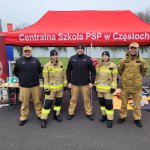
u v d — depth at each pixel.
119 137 5.56
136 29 8.67
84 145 5.18
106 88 6.16
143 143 5.25
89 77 6.59
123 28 8.84
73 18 9.61
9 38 8.38
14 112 7.48
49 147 5.11
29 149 5.03
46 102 6.30
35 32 8.40
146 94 8.84
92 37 8.31
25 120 6.48
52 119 6.79
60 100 6.63
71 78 6.66
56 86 6.34
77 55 6.49
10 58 10.30
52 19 9.54
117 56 20.31
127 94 6.23
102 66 6.28
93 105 8.16
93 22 9.44
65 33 8.32
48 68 6.27
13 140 5.48
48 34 8.33
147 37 8.31
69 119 6.73
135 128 6.08
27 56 6.14
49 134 5.78
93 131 5.92
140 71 6.11
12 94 8.10
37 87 6.38
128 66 6.02
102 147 5.07
